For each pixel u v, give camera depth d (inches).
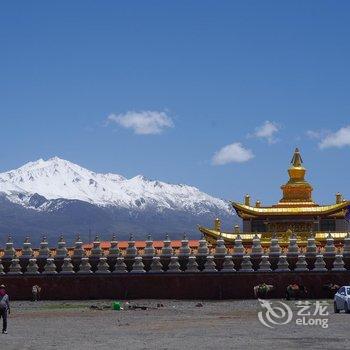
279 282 4136.3
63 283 4254.4
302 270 4124.0
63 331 2559.1
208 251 4284.0
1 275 4276.6
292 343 2146.9
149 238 4308.6
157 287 4207.7
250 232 4921.3
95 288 4239.7
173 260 4212.6
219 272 4170.8
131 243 4298.7
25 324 2844.5
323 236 4739.2
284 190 5073.8
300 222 4879.4
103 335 2405.3
